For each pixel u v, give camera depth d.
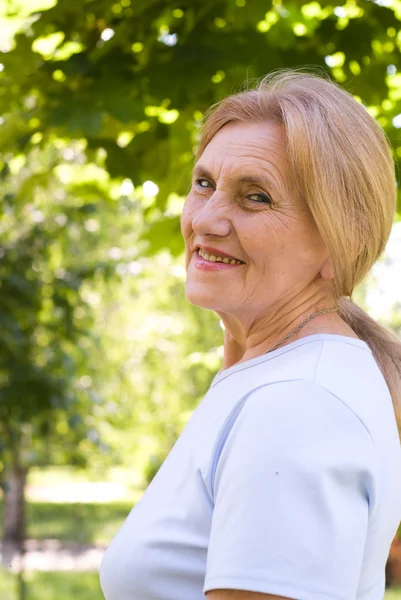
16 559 13.49
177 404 14.77
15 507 15.11
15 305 8.00
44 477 33.44
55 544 17.91
